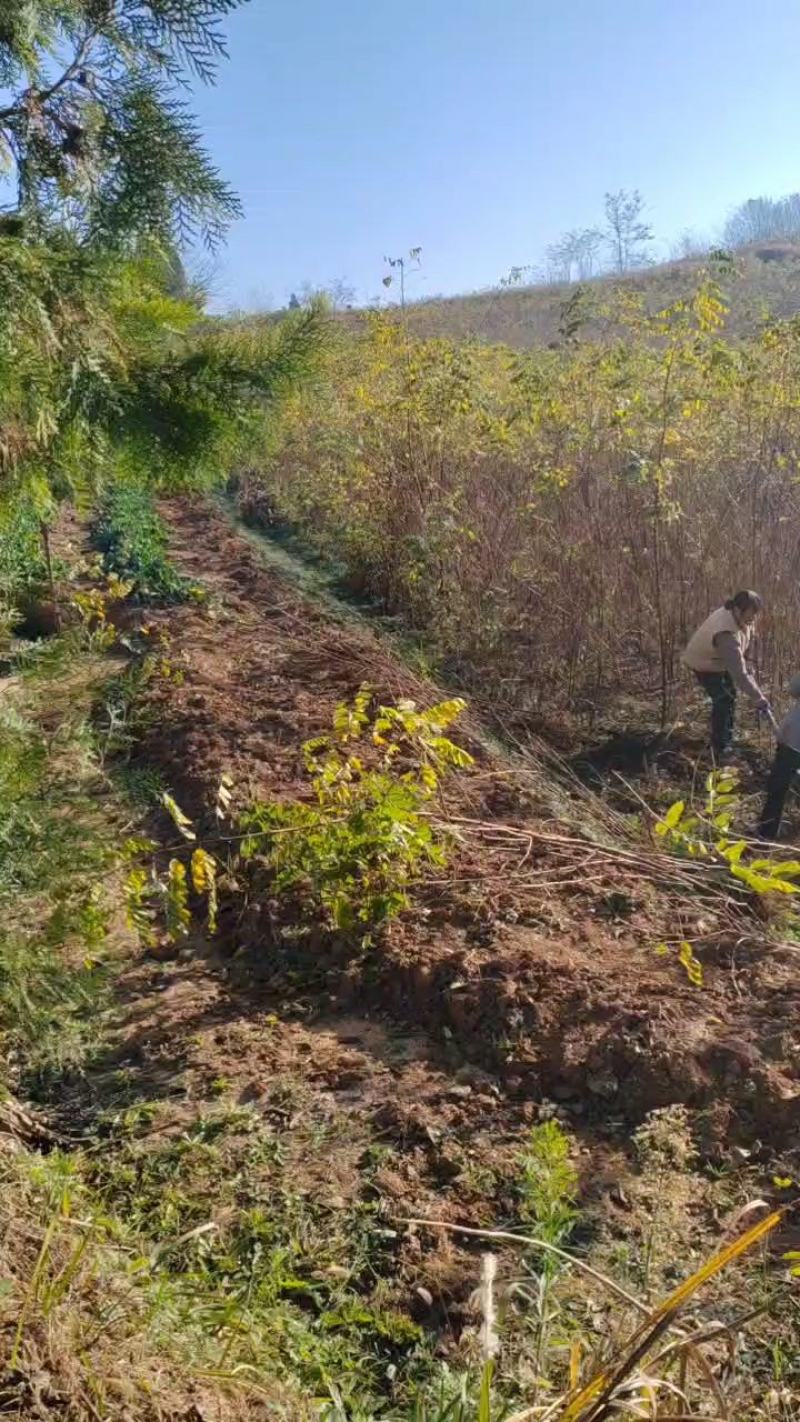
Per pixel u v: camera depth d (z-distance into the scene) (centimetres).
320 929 571
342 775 607
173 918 449
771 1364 328
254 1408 279
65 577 1238
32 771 338
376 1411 320
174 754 807
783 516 952
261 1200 404
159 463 297
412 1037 507
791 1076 455
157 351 288
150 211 284
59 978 360
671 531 991
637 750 899
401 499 1231
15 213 263
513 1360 330
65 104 274
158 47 273
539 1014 491
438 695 953
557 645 1008
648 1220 392
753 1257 372
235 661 1034
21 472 290
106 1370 256
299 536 1619
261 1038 508
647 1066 455
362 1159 425
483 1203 402
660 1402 255
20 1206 321
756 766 863
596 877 626
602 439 1084
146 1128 447
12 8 254
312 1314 359
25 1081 477
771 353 1040
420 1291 362
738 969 540
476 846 665
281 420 317
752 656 941
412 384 1206
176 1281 346
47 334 249
